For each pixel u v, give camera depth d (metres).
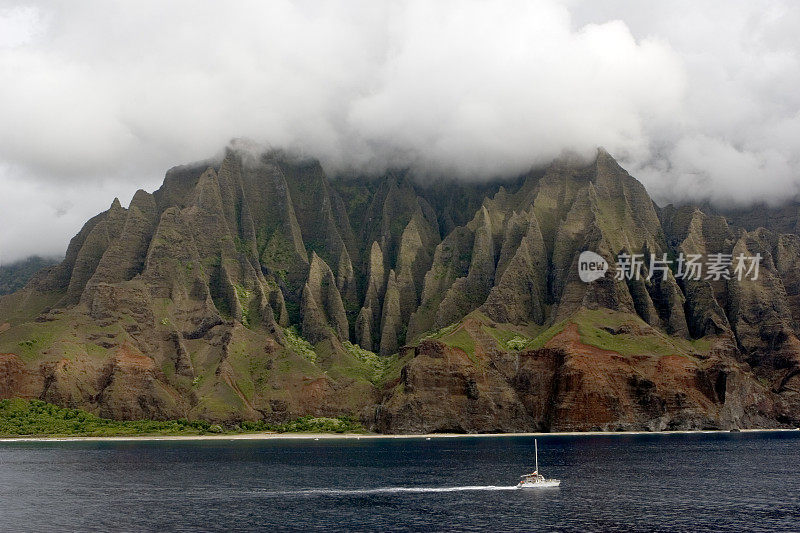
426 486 164.62
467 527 122.81
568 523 125.12
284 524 125.75
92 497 152.50
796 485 164.50
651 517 129.38
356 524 125.56
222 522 127.56
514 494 153.50
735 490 157.50
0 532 121.62
